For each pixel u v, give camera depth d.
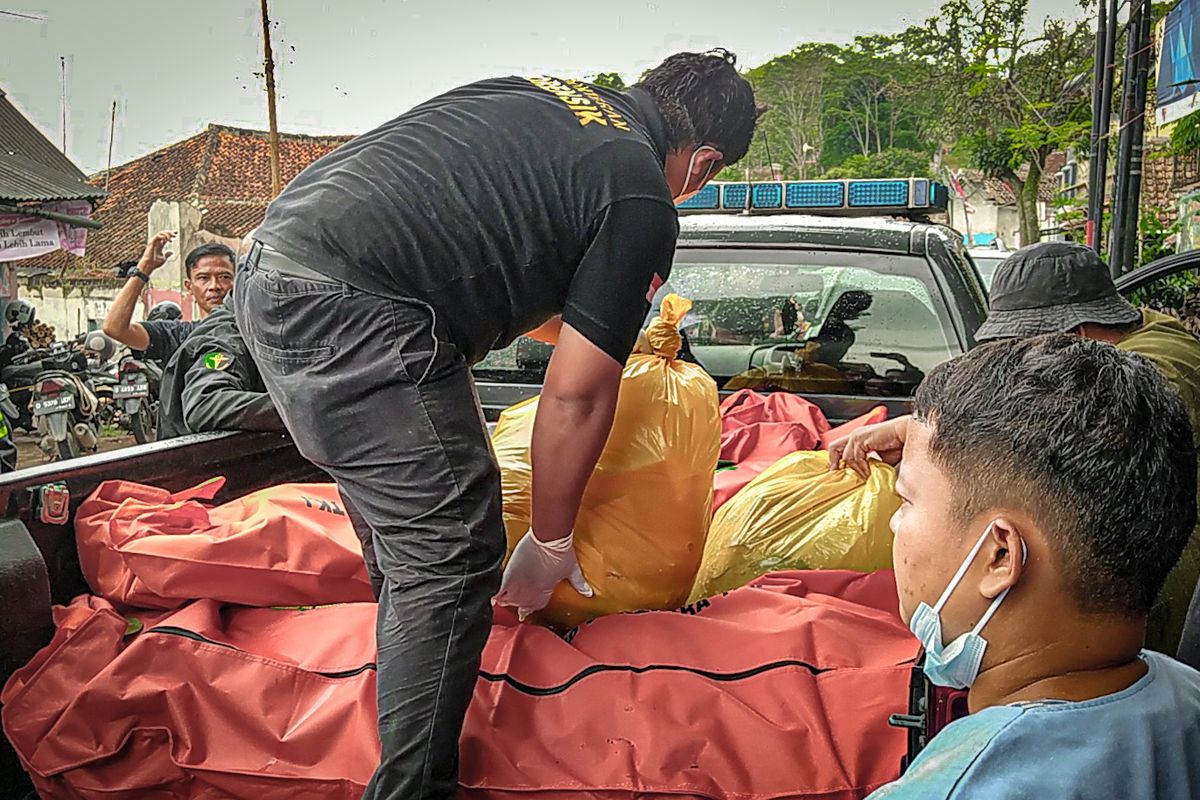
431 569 1.65
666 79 2.00
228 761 1.71
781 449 2.87
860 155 38.38
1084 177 18.31
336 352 1.66
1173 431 0.94
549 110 1.78
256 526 2.00
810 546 2.21
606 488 1.99
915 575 0.99
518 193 1.70
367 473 1.69
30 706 1.75
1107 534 0.89
